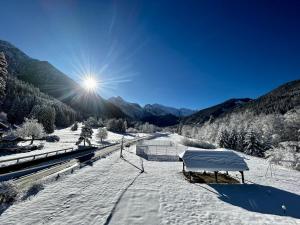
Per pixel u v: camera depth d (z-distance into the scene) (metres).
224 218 14.68
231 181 26.14
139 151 50.44
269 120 81.06
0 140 52.91
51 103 139.75
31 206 15.22
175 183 23.91
